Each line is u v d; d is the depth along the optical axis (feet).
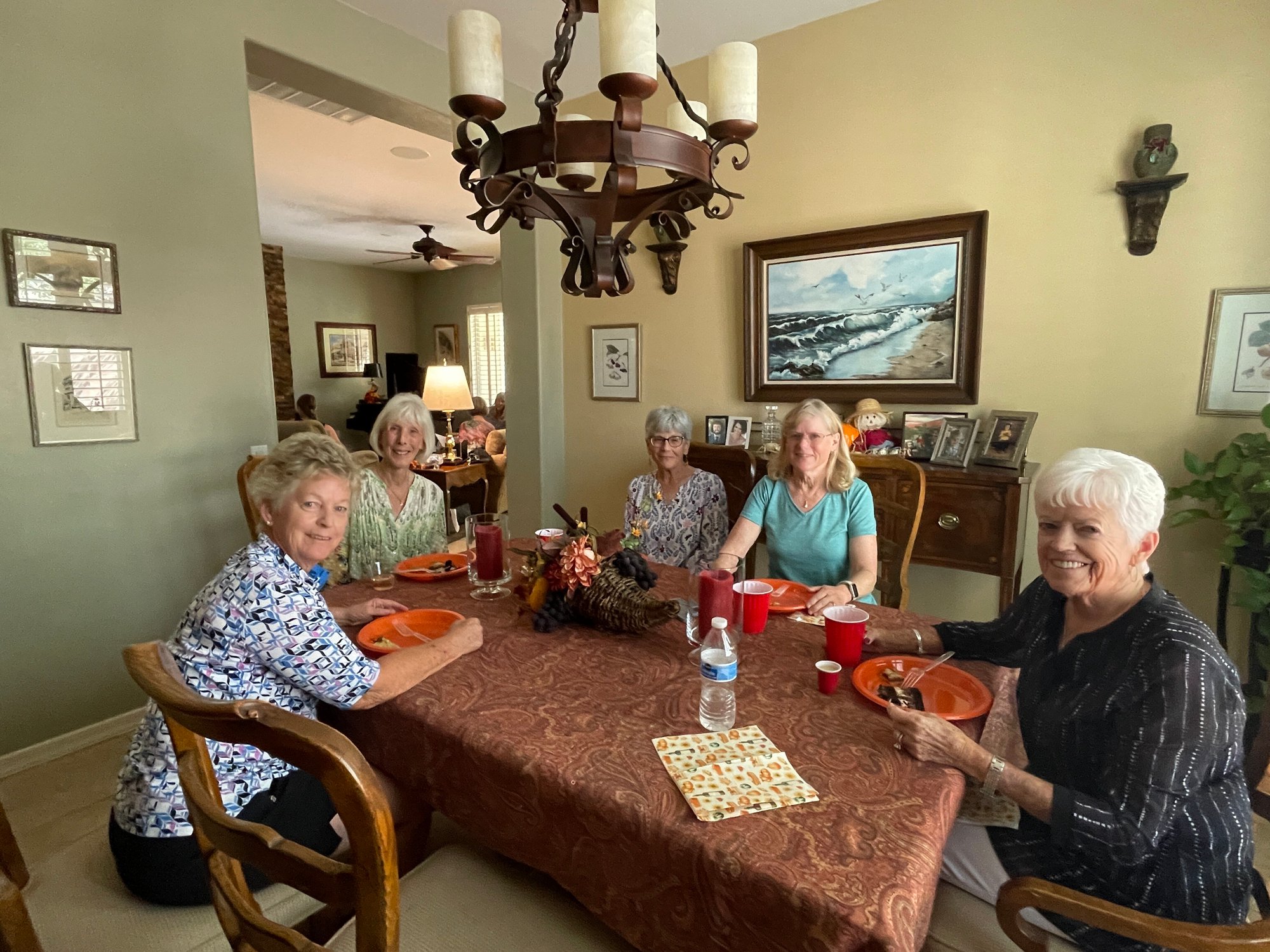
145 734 3.49
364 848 2.07
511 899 3.35
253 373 8.35
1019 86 7.65
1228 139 6.65
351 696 3.59
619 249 4.62
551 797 2.96
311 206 18.53
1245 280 6.70
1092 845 2.88
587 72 10.55
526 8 8.78
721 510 7.38
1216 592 7.13
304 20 8.43
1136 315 7.27
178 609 7.88
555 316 11.91
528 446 12.13
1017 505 7.20
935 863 2.52
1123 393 7.43
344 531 3.96
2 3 6.19
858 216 8.84
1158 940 2.45
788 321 9.39
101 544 7.21
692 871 2.55
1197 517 6.53
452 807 3.45
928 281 8.32
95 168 6.86
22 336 6.51
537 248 11.43
